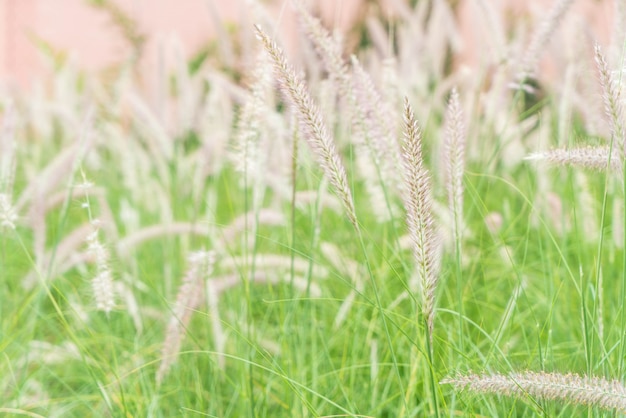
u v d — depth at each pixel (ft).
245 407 5.72
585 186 6.65
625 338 5.13
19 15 19.22
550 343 5.32
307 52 6.55
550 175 6.91
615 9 6.00
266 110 5.93
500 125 7.19
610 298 6.08
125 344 6.55
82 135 6.54
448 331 5.81
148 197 9.10
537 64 6.59
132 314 6.26
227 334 6.23
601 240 4.99
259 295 6.84
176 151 8.77
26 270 7.63
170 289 6.79
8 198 6.07
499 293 6.56
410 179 4.64
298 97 4.77
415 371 5.51
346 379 6.06
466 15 11.55
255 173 6.12
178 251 7.54
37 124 11.70
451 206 5.36
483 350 6.03
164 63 9.16
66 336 6.57
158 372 5.69
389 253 6.59
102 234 6.60
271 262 6.19
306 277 6.15
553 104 7.41
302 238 7.00
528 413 5.37
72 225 8.86
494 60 7.06
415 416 5.66
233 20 15.87
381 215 6.40
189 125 8.88
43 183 6.50
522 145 7.99
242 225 6.31
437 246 4.70
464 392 5.28
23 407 5.76
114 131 9.62
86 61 18.94
